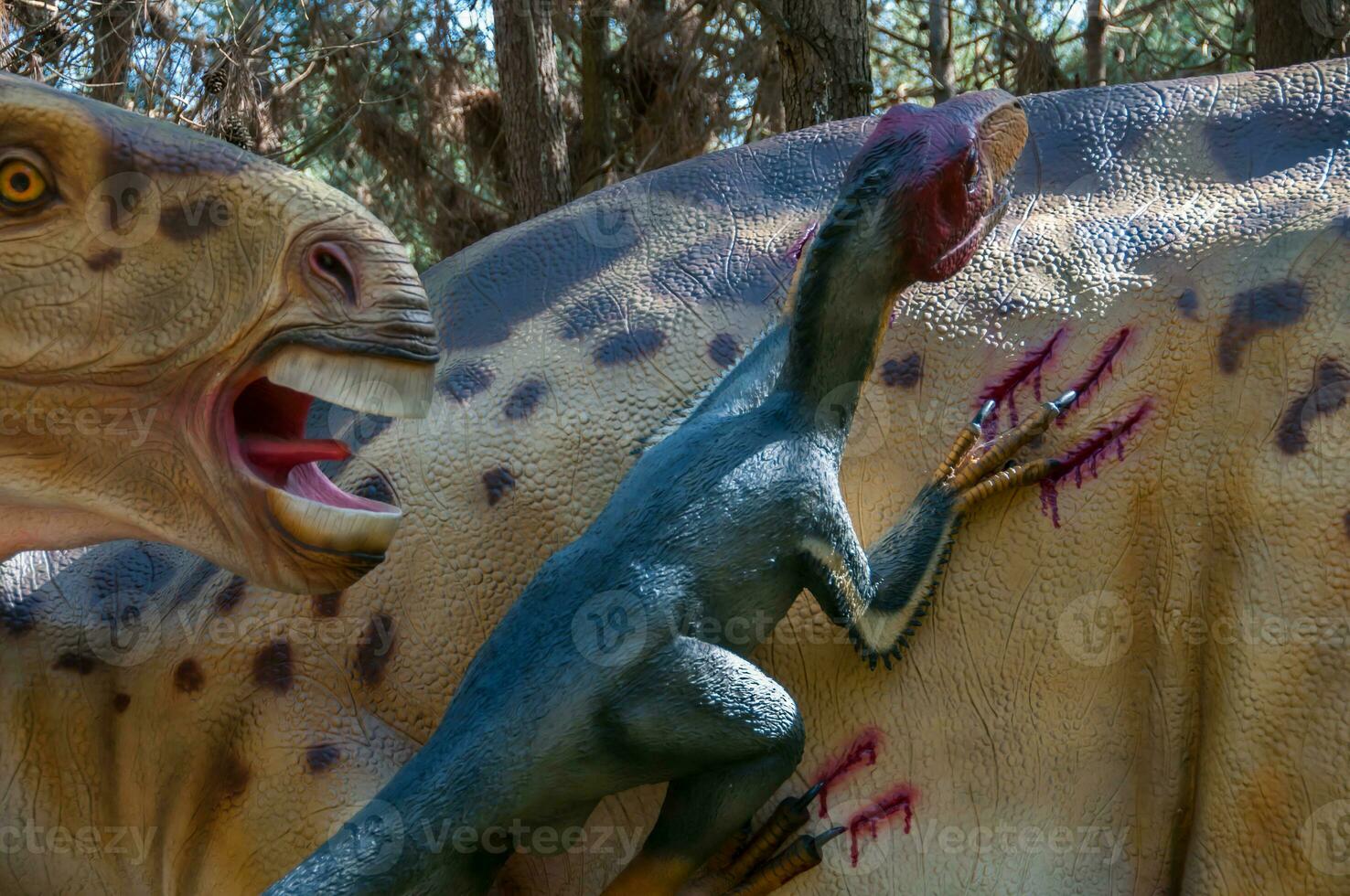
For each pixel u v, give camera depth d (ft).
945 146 9.13
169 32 28.99
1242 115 11.94
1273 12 23.43
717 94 34.73
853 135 13.00
